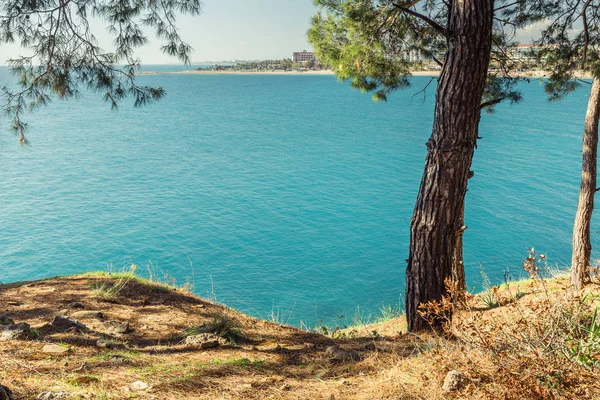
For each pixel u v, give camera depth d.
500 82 11.47
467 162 7.64
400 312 14.34
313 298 27.11
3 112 8.22
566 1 10.15
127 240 38.97
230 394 4.10
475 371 3.76
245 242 37.94
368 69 11.67
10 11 7.41
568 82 10.64
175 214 46.53
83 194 54.66
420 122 114.69
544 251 33.34
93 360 4.65
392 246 36.12
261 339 6.81
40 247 37.22
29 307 7.00
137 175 65.06
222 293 28.06
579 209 9.85
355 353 5.90
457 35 7.24
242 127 114.00
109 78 8.01
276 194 53.81
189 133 106.25
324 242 37.50
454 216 7.73
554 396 3.32
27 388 3.51
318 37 11.26
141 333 6.25
